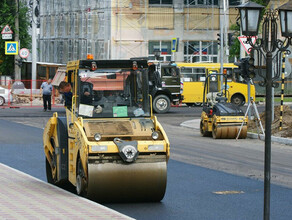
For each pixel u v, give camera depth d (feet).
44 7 374.22
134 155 53.88
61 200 52.21
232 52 263.49
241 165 82.79
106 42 309.22
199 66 229.86
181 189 63.82
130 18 308.19
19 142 107.96
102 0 311.68
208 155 93.30
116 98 58.95
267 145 40.96
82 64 58.49
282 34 44.45
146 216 50.57
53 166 64.23
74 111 58.23
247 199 58.54
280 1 297.12
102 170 53.62
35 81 242.37
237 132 118.42
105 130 55.93
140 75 59.36
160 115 182.60
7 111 193.36
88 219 44.21
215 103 126.00
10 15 277.03
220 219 49.42
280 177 72.90
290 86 280.31
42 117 167.12
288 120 127.24
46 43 370.94
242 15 46.78
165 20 310.86
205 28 312.71
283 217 50.62
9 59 285.64
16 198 53.01
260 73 42.73
